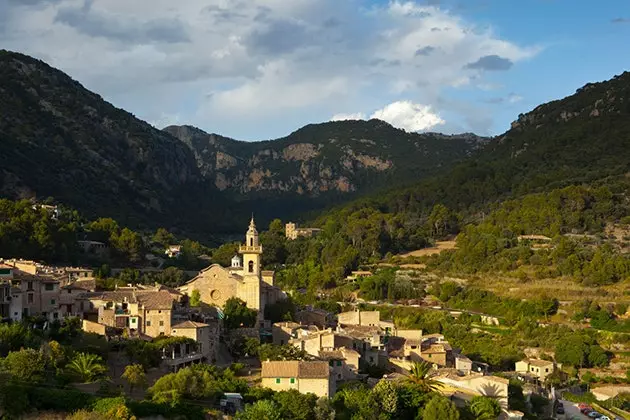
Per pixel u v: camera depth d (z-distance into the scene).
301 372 143.25
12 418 114.25
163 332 163.25
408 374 172.50
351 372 165.50
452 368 187.62
